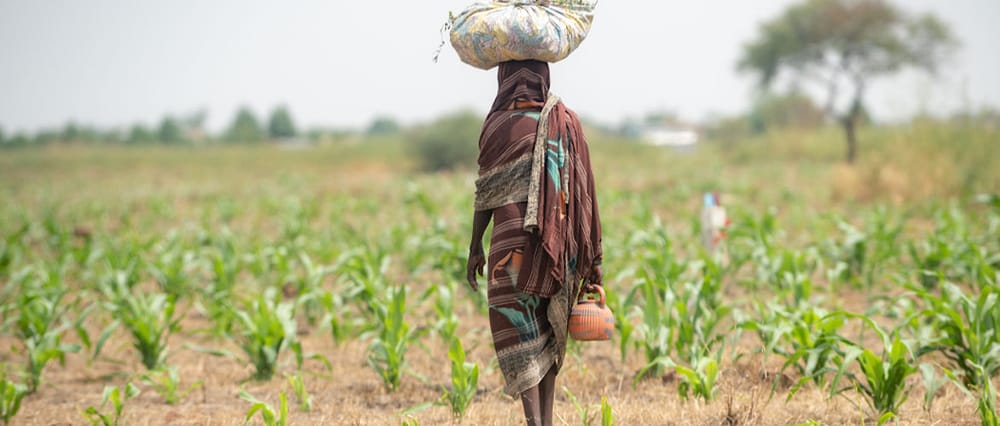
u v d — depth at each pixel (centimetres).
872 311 595
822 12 3741
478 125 4231
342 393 562
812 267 889
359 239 1207
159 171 4541
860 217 1570
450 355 482
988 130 1812
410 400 537
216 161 5238
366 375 611
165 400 554
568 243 372
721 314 599
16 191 3050
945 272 856
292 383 520
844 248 931
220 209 1869
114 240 1364
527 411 375
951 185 1728
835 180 1916
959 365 507
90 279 980
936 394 500
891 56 3700
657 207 1878
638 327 570
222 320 719
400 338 571
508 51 372
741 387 518
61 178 3975
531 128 371
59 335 629
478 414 481
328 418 495
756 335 679
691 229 1276
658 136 5381
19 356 712
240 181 3484
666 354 565
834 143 4031
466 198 1933
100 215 1897
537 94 378
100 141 8575
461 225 1238
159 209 1978
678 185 2169
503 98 379
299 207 1747
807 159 3944
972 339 491
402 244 1149
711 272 700
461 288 895
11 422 499
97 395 572
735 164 3997
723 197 1858
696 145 5241
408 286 974
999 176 1712
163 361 630
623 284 944
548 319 376
